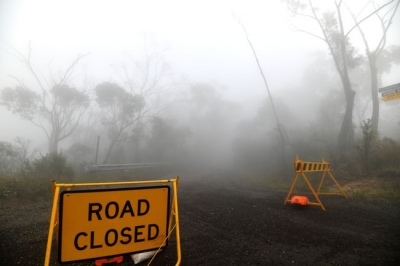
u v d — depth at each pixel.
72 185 2.53
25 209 6.38
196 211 6.49
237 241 4.38
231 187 11.23
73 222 2.49
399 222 5.45
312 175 12.07
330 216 5.99
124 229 2.75
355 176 11.01
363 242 4.32
